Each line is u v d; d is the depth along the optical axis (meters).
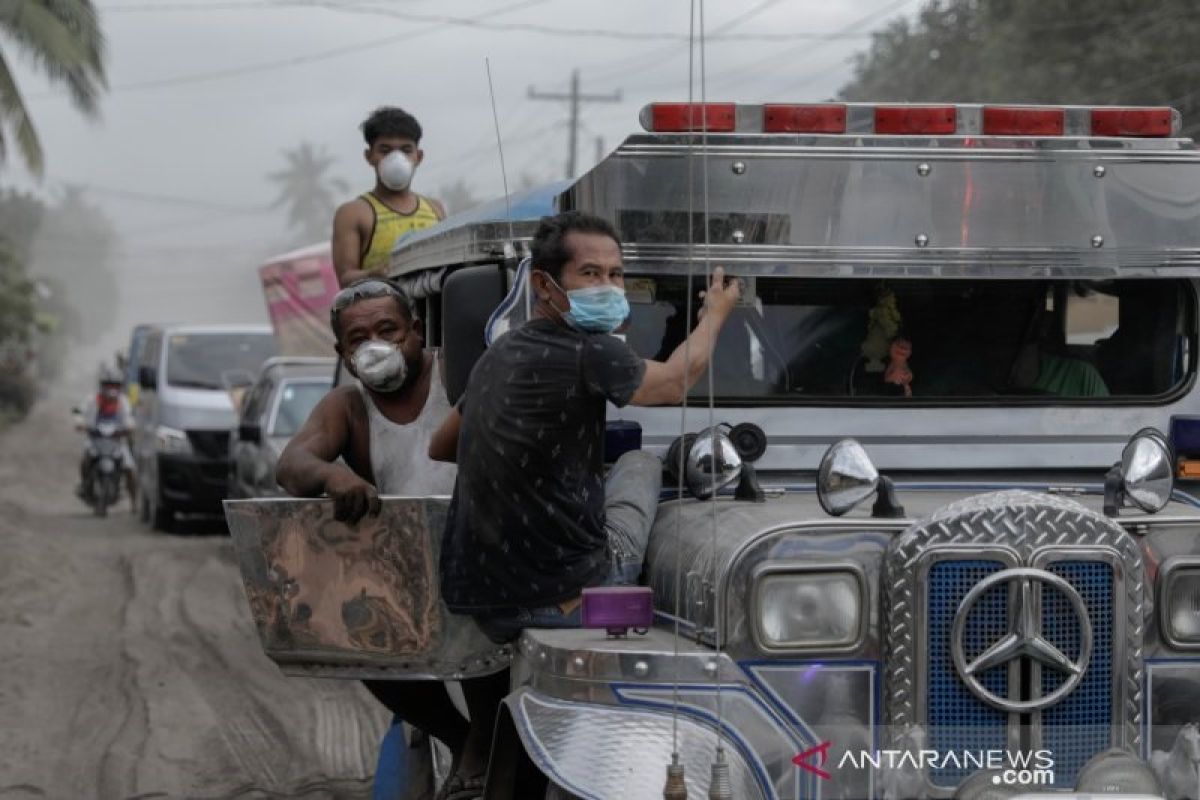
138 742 15.39
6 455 63.94
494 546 7.65
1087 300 9.23
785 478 8.77
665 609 7.77
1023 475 9.01
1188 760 7.09
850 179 8.52
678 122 8.40
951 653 7.04
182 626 22.53
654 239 8.40
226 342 37.69
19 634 21.64
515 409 7.55
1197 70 39.91
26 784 13.91
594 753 6.88
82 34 47.16
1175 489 8.81
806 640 7.11
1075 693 7.11
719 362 8.84
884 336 9.00
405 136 13.05
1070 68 42.19
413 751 10.55
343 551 8.17
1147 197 8.76
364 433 9.22
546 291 7.62
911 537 7.02
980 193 8.62
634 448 8.58
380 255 13.12
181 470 35.22
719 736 6.79
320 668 8.33
